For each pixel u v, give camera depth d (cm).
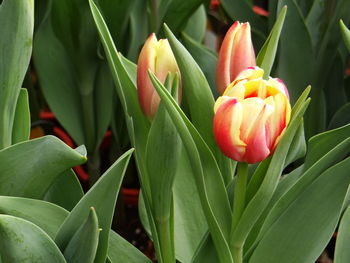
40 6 104
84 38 96
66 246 57
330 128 106
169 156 60
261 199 58
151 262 69
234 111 52
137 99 65
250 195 60
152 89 61
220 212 62
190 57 62
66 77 108
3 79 65
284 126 54
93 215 52
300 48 99
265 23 111
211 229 61
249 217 59
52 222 62
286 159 67
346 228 67
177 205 78
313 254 65
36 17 105
